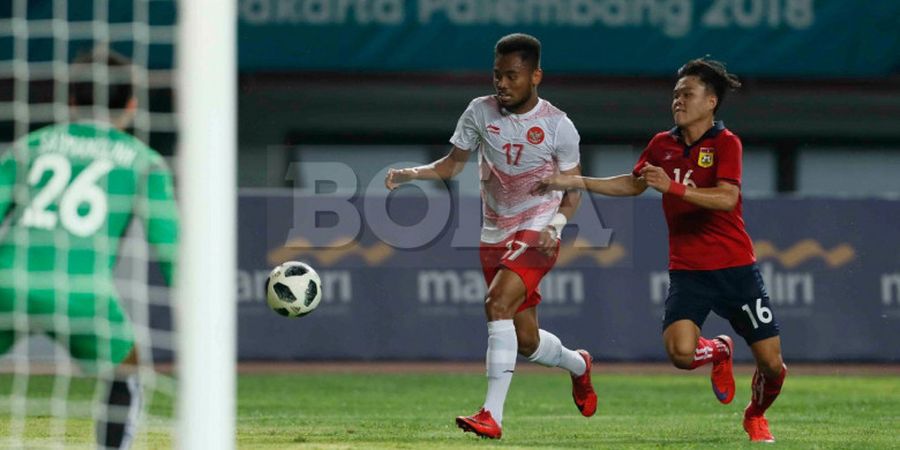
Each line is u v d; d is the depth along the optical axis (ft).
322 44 199.11
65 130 59.26
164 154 167.84
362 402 108.88
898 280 146.61
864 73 201.26
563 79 209.46
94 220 57.52
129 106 60.39
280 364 141.69
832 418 96.99
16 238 57.52
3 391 115.55
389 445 72.74
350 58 199.11
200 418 44.04
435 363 143.43
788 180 212.43
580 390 86.38
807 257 146.00
